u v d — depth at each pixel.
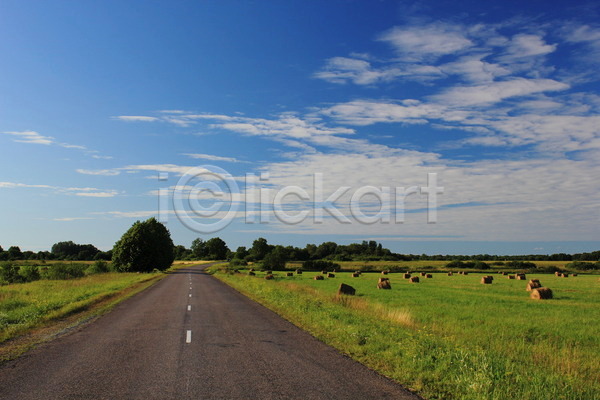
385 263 119.38
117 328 14.11
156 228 87.44
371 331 12.65
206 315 17.42
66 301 21.58
